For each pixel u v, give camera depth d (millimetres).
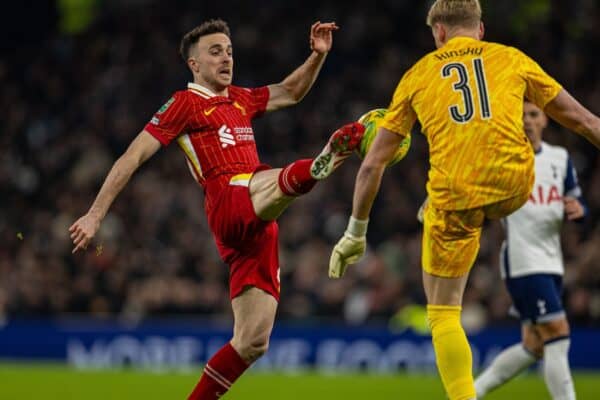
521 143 19422
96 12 73562
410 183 56125
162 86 66375
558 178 26938
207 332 44188
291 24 68062
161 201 57531
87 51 70625
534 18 63406
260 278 21438
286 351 43656
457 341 19797
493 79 19547
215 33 22141
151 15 71375
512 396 35344
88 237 20016
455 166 19406
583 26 63094
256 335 21297
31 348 44844
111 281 51312
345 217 54938
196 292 50250
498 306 45594
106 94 66938
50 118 67188
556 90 19688
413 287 49000
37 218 58125
